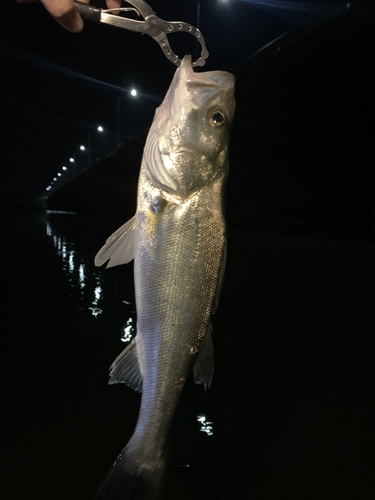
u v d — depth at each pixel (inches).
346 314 38.7
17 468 18.5
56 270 61.9
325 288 46.8
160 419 14.4
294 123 92.0
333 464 19.3
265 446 20.5
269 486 18.0
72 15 11.4
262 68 82.4
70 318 38.8
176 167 15.1
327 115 84.0
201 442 20.6
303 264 58.7
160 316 14.5
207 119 15.4
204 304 14.7
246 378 27.2
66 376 27.3
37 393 25.0
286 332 35.0
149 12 14.8
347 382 26.6
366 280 48.7
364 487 17.9
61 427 21.6
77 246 91.1
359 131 82.0
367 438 21.1
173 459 19.4
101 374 27.6
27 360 29.7
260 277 52.9
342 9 61.6
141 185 15.4
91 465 18.8
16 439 20.5
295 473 18.8
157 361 14.4
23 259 72.1
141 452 14.3
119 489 14.0
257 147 106.7
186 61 15.8
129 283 52.7
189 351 14.5
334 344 32.4
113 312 40.5
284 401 24.5
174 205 14.8
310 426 22.1
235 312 40.1
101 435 21.0
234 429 21.8
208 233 14.9
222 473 18.5
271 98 88.6
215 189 15.3
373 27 60.4
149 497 14.0
